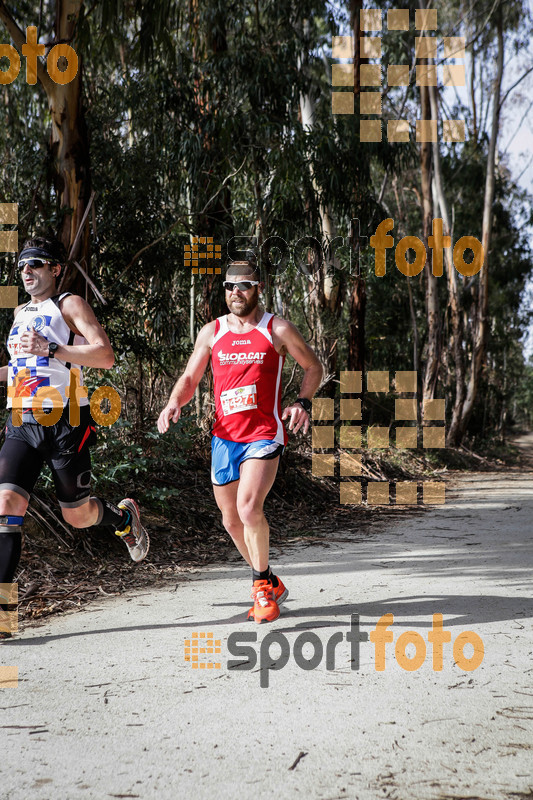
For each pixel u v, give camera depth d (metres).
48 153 7.88
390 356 24.50
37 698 2.91
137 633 3.82
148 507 7.05
